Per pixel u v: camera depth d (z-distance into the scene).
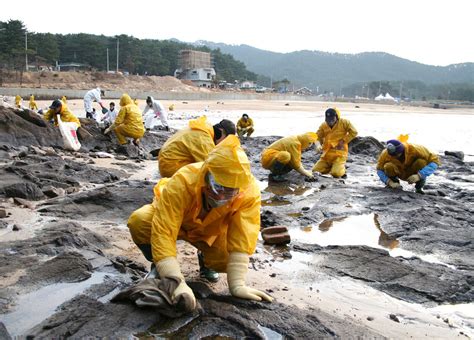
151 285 3.73
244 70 142.25
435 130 32.88
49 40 77.19
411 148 9.18
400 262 5.37
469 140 25.23
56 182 8.25
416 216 7.43
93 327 3.44
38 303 3.87
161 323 3.59
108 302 3.86
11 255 4.80
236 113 45.56
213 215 3.90
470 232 6.68
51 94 54.97
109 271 4.61
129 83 79.19
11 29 64.81
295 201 8.49
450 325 4.07
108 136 14.58
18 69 66.38
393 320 4.09
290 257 5.56
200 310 3.77
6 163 10.12
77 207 6.83
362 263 5.35
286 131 26.89
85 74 75.06
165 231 3.83
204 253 4.25
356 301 4.45
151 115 20.50
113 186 8.20
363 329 3.77
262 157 10.48
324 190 9.38
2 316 3.64
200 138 6.66
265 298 4.07
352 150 16.44
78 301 3.79
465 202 8.96
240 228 3.96
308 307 4.14
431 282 4.89
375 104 110.25
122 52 89.38
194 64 111.56
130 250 5.32
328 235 6.59
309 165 13.66
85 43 86.12
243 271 3.98
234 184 3.48
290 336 3.54
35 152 11.43
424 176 9.14
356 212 7.75
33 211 6.62
